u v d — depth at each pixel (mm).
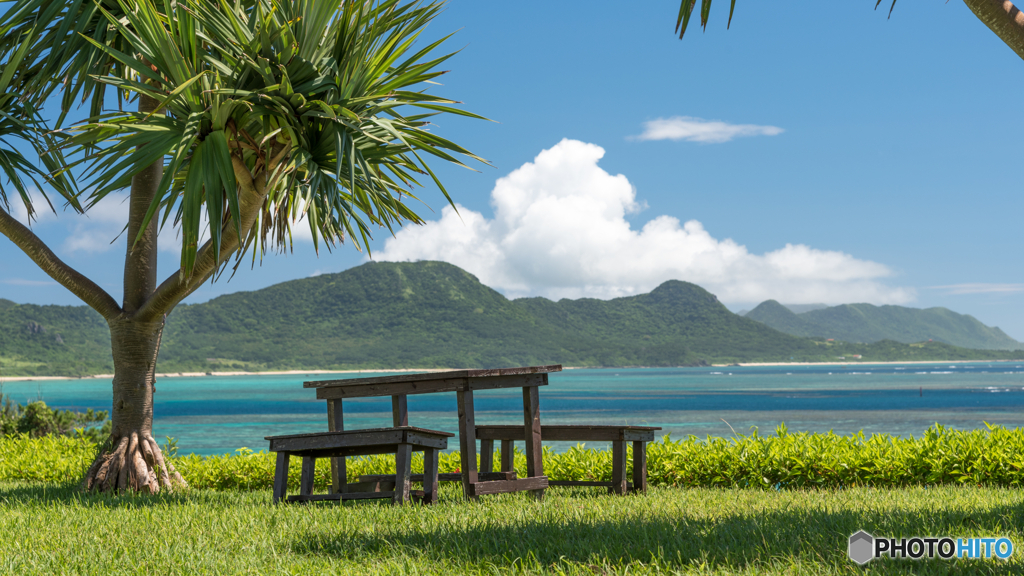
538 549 3891
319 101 6234
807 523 4520
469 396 5934
